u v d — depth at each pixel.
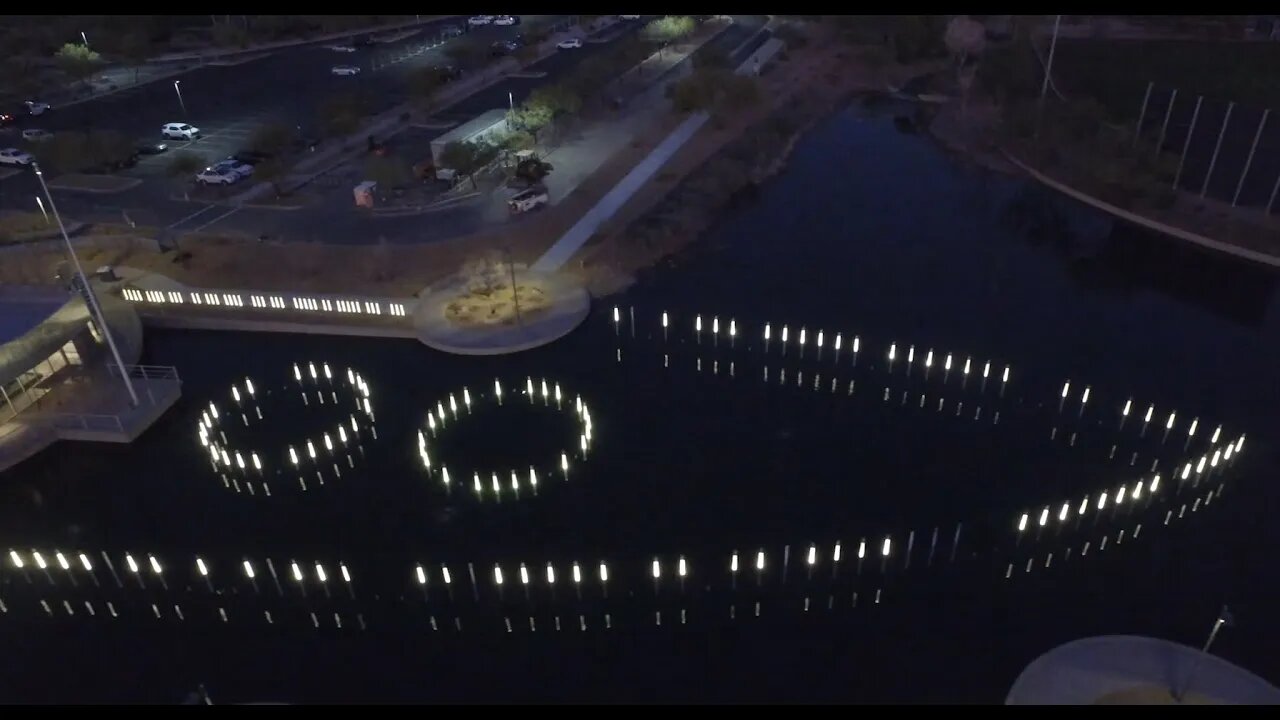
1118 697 25.41
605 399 40.62
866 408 39.72
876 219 59.78
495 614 30.30
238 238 56.41
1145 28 103.62
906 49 98.94
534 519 33.94
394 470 36.75
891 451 36.91
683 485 35.34
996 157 69.94
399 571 32.12
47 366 41.66
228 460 37.59
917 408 39.66
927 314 47.56
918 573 31.11
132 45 103.56
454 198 61.59
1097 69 88.44
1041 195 63.03
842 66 99.31
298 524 34.25
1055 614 29.33
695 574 31.47
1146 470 35.44
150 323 47.12
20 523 34.78
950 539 32.44
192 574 32.41
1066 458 36.25
